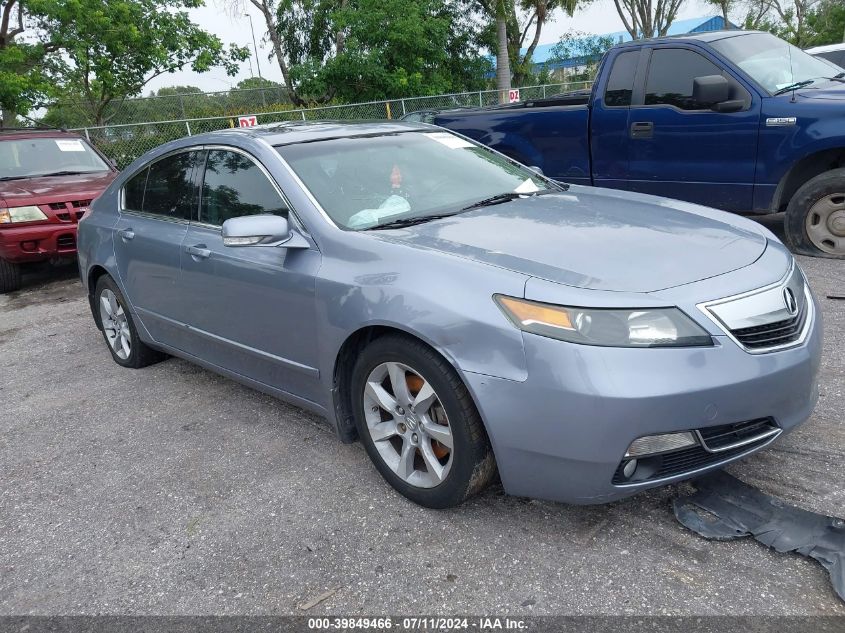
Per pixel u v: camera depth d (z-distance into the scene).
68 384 4.90
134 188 4.68
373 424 3.07
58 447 3.92
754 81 5.93
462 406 2.62
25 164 8.77
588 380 2.33
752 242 2.94
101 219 4.91
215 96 22.69
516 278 2.55
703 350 2.38
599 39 30.86
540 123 7.24
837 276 5.48
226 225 3.08
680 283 2.52
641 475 2.45
